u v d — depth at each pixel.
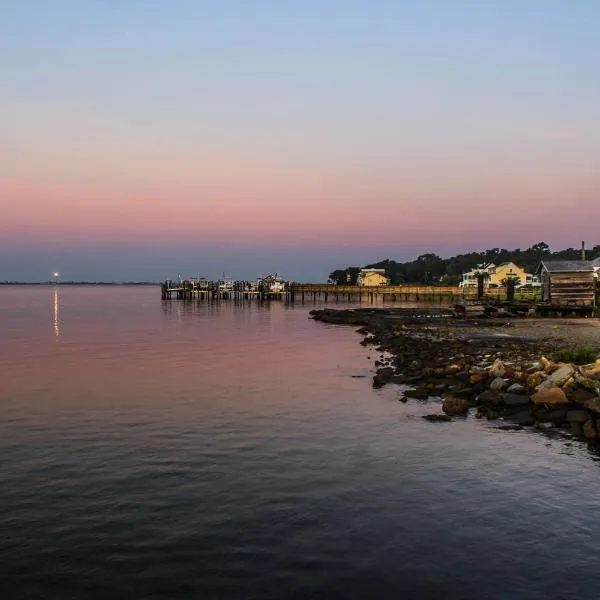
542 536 10.11
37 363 32.97
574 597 8.26
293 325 64.69
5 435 17.12
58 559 9.55
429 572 8.98
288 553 9.65
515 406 19.44
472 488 12.43
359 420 18.66
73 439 16.67
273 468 13.98
